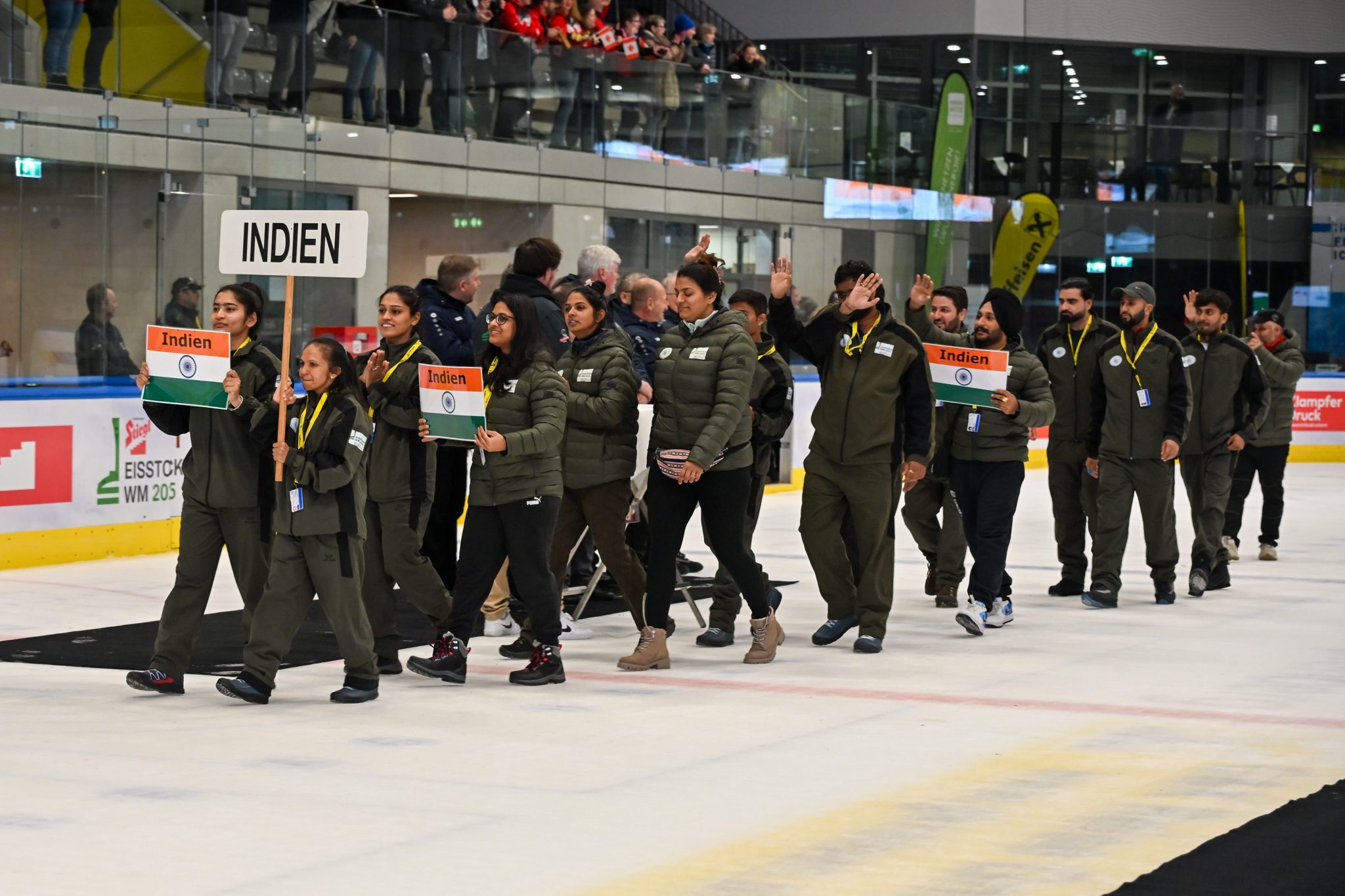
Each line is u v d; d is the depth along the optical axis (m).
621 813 6.11
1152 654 10.09
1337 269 35.34
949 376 10.77
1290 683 9.09
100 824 5.88
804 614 11.86
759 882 5.28
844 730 7.70
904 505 12.59
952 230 26.39
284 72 17.36
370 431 8.22
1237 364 13.11
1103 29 36.31
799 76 36.56
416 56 18.78
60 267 14.98
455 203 19.39
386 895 5.10
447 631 8.88
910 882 5.29
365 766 6.85
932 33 35.75
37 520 14.08
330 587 8.20
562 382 8.73
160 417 8.60
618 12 28.30
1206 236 34.94
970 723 7.89
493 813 6.09
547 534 8.79
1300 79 37.50
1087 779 6.73
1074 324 12.60
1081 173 34.66
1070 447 12.62
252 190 16.75
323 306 17.27
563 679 8.98
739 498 9.28
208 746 7.23
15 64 14.97
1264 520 15.84
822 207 24.03
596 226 21.11
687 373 9.09
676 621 11.60
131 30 15.85
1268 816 6.14
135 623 11.16
